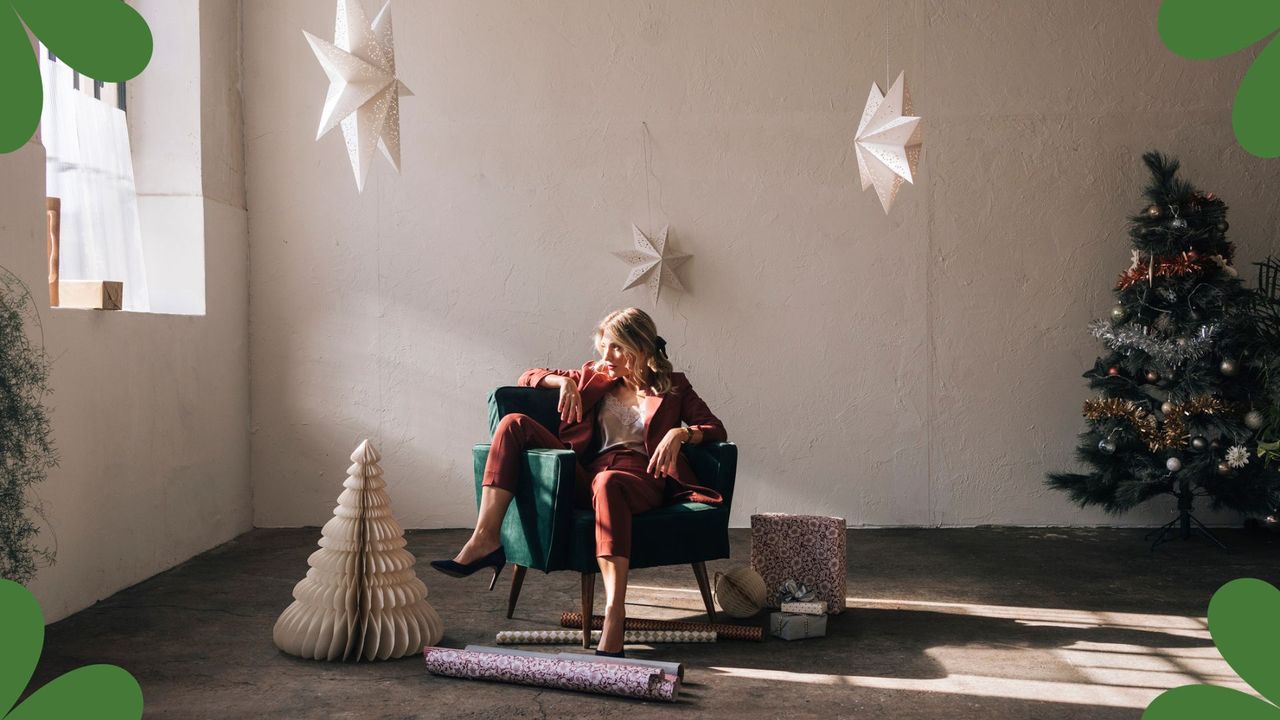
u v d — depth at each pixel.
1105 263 4.94
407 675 2.72
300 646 2.86
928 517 4.99
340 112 2.84
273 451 4.94
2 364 2.88
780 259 4.96
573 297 4.95
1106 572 4.02
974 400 4.97
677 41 4.94
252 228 4.91
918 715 2.43
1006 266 4.95
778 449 4.98
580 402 3.31
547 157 4.94
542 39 4.94
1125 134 4.93
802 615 3.13
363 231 4.93
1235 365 4.33
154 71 4.41
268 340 4.93
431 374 4.95
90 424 3.42
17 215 2.99
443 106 4.94
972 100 4.93
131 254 4.13
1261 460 4.30
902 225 4.95
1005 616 3.37
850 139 4.94
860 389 4.97
